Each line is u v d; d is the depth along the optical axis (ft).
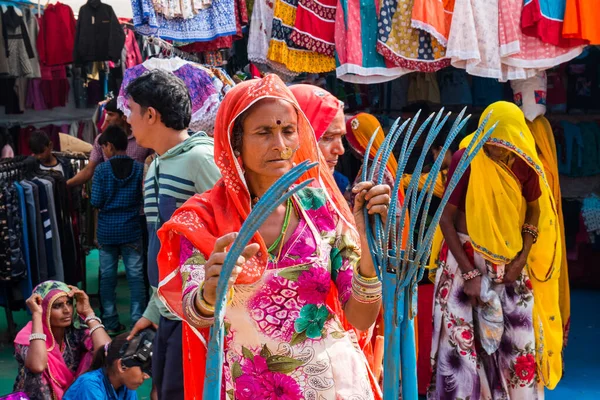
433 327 12.09
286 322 5.79
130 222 17.93
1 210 17.22
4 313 21.11
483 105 21.86
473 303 11.62
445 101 21.89
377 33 14.84
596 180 22.58
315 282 5.86
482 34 14.34
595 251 21.83
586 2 14.01
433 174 4.82
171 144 9.11
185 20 15.87
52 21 24.88
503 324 11.60
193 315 5.16
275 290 5.78
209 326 5.22
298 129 6.28
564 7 14.28
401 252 4.96
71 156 24.23
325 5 15.30
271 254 5.88
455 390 11.71
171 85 8.95
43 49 24.98
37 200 18.07
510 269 11.49
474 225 11.25
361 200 5.23
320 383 5.74
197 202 5.96
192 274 5.53
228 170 5.83
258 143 5.76
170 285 6.01
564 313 15.48
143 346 9.96
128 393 10.28
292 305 5.81
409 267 4.83
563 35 14.08
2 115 28.25
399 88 22.41
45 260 18.22
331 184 6.48
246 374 5.82
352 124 12.86
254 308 5.80
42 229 18.19
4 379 15.46
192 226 5.73
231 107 5.76
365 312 5.73
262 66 17.62
